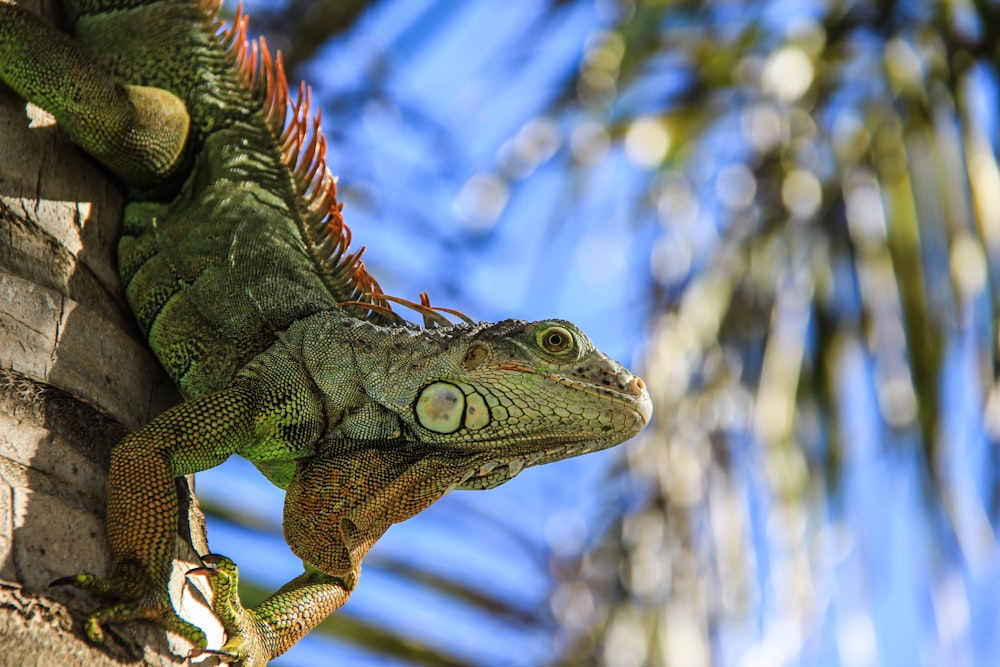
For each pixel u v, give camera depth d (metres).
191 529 3.57
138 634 2.99
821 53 6.33
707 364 5.88
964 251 5.79
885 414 5.63
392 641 5.58
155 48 4.64
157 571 3.15
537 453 4.16
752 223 6.11
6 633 2.67
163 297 4.17
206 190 4.43
